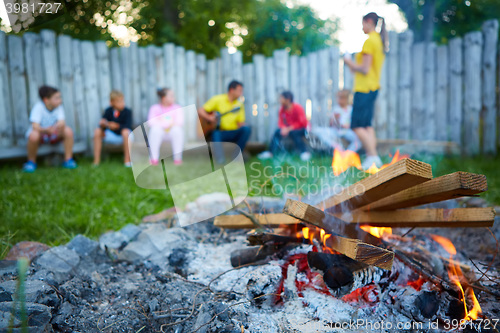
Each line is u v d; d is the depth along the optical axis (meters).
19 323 1.69
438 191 1.86
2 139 6.52
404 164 1.64
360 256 1.75
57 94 6.07
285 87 7.40
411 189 2.00
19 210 3.65
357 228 2.09
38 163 6.66
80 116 7.11
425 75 6.73
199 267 2.49
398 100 6.86
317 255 2.02
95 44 7.12
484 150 6.57
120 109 6.63
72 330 1.87
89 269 2.46
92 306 2.10
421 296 1.89
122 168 5.93
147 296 2.15
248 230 3.03
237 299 2.09
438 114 6.74
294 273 2.24
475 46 6.40
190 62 7.50
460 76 6.55
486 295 2.11
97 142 6.58
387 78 6.82
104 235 2.97
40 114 6.02
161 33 11.45
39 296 1.92
